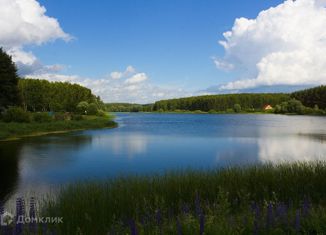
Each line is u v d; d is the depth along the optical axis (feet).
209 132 148.56
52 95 342.03
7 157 71.46
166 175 34.42
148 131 154.71
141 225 17.07
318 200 24.07
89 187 29.73
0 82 173.37
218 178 30.55
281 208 17.74
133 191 27.07
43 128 141.18
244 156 74.49
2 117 153.17
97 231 19.01
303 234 15.60
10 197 38.58
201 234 14.40
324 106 449.06
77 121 176.96
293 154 77.77
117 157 72.59
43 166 60.85
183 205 21.97
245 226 16.07
